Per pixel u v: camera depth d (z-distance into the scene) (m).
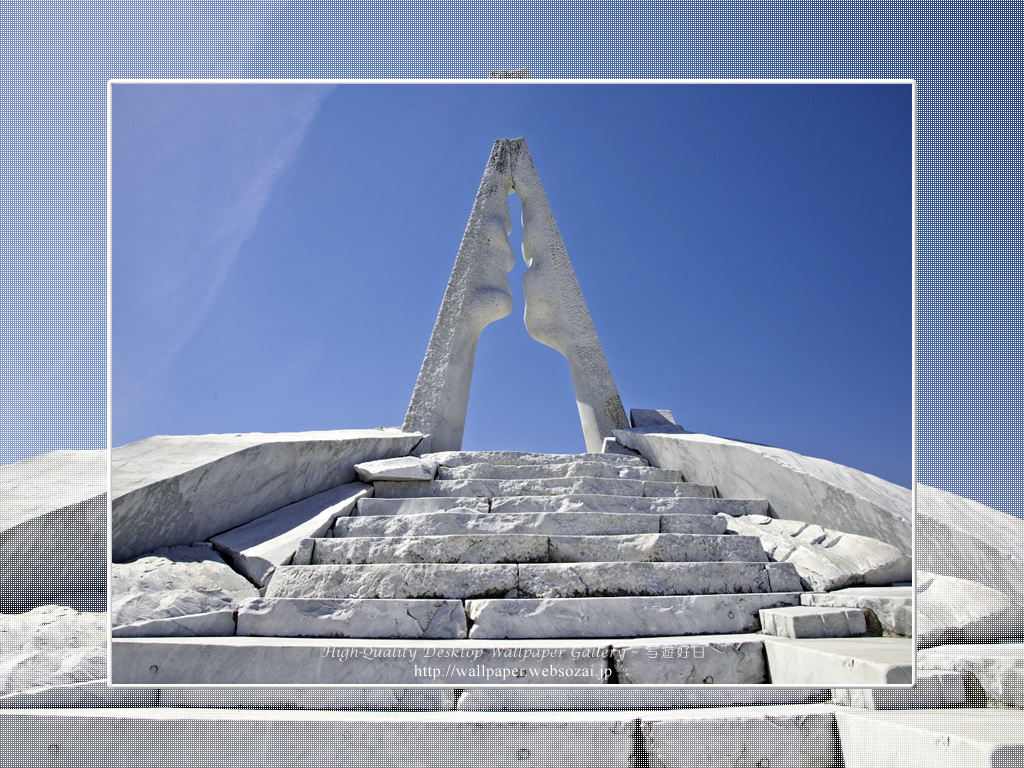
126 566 4.73
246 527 5.75
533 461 6.91
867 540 5.17
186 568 4.78
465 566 4.45
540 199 9.48
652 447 7.39
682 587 4.48
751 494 6.19
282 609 4.16
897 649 3.41
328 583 4.53
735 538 5.00
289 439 6.25
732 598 4.24
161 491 5.24
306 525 5.44
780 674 3.56
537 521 5.28
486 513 5.45
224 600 4.46
